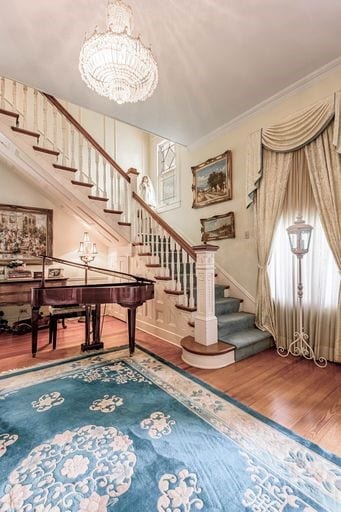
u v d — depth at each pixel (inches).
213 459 55.2
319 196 104.0
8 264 154.3
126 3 73.7
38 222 168.1
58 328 157.3
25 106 132.4
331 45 91.0
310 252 109.2
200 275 109.4
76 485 48.9
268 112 126.3
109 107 127.3
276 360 107.6
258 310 127.8
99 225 161.2
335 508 44.5
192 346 105.6
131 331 112.7
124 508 44.4
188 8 76.0
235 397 79.6
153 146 227.1
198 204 166.9
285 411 72.4
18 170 152.3
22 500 45.9
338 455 56.3
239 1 74.1
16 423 66.4
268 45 90.1
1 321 150.0
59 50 90.9
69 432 63.2
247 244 138.9
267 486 48.8
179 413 71.2
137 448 58.2
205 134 157.5
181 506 44.8
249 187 130.4
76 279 182.9
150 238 152.9
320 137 104.3
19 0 72.4
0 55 92.5
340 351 100.5
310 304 109.0
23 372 95.4
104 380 89.6
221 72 103.3
